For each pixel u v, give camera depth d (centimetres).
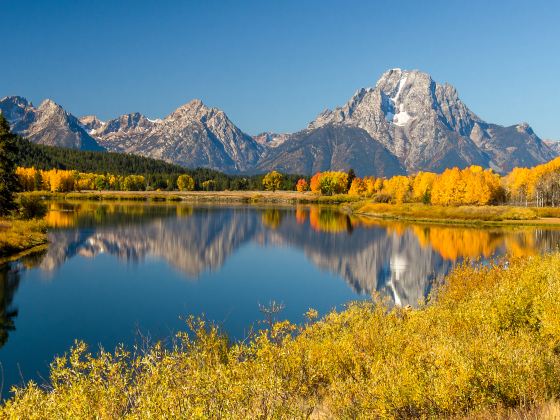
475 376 710
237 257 4894
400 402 691
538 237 6281
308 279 3784
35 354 2016
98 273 3816
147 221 8375
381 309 1321
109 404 568
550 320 953
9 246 4531
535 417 607
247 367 742
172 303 2927
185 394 559
